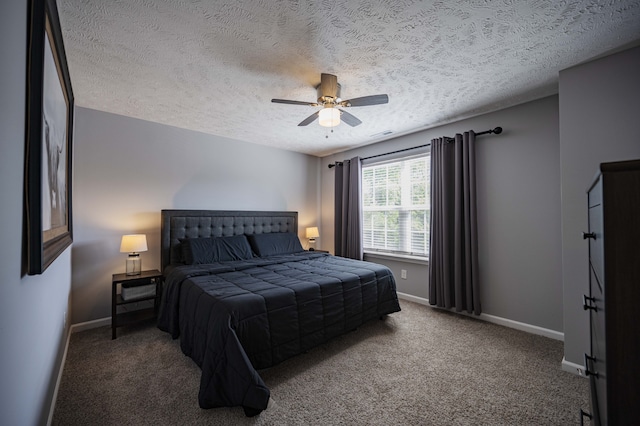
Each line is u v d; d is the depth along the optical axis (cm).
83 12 150
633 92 183
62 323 200
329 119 221
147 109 293
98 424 149
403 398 172
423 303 359
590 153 197
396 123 338
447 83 237
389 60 201
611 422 73
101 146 296
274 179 457
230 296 194
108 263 298
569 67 209
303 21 159
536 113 270
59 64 144
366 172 448
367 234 442
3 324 72
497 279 292
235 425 149
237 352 161
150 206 329
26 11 92
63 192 166
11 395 79
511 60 201
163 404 165
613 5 146
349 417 155
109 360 216
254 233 418
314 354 226
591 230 121
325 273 273
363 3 145
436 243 330
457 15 155
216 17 156
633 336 72
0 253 70
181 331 221
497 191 294
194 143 367
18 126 84
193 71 216
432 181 338
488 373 200
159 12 151
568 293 204
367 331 273
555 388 183
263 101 272
